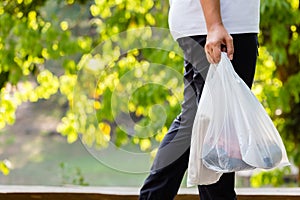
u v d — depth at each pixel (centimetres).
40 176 1892
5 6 830
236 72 348
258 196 461
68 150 1986
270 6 761
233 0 342
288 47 861
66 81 878
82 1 843
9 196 464
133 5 838
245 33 344
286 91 830
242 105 344
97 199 467
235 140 342
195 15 347
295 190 477
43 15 838
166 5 826
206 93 343
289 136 873
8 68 825
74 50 815
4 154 1945
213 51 334
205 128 343
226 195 359
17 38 827
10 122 884
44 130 1984
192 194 460
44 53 827
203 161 344
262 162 342
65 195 467
